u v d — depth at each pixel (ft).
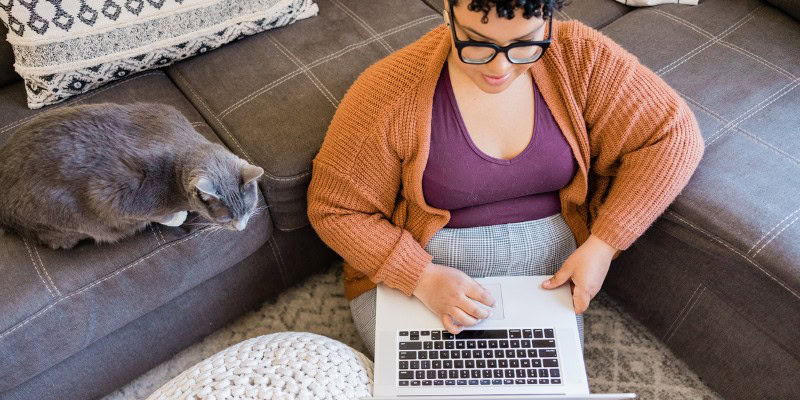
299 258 4.27
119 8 3.75
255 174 3.22
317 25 4.40
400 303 3.34
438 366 3.17
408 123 2.96
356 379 3.17
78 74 3.82
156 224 3.45
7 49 3.96
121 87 4.07
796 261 2.95
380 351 3.22
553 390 3.06
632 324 4.28
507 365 3.14
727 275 3.26
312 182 3.44
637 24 4.25
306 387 3.06
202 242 3.45
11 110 3.89
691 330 3.74
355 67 4.08
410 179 3.13
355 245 3.32
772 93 3.68
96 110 3.37
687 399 3.94
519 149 3.04
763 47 3.95
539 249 3.33
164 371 4.24
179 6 3.92
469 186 3.09
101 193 3.15
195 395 3.03
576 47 3.02
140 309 3.46
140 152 3.30
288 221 3.81
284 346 3.25
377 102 3.05
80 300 3.19
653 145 3.11
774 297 3.10
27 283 3.12
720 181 3.29
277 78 4.03
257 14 4.20
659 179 3.09
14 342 3.06
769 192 3.21
